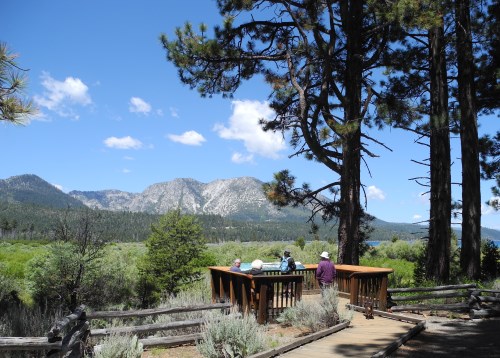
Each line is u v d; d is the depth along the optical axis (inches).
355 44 737.0
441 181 741.3
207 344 316.8
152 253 910.4
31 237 6692.9
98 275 671.8
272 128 852.6
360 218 768.9
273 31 799.1
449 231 742.5
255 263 451.8
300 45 757.3
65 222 665.6
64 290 633.6
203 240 970.1
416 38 816.9
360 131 726.5
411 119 699.4
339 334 386.0
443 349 323.3
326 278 503.5
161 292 838.5
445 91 768.9
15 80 264.7
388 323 442.9
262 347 320.5
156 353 327.9
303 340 346.3
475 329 406.6
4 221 7209.6
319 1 753.0
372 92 738.2
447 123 729.6
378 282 508.1
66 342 242.4
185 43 725.3
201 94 781.9
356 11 737.0
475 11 835.4
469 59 768.9
